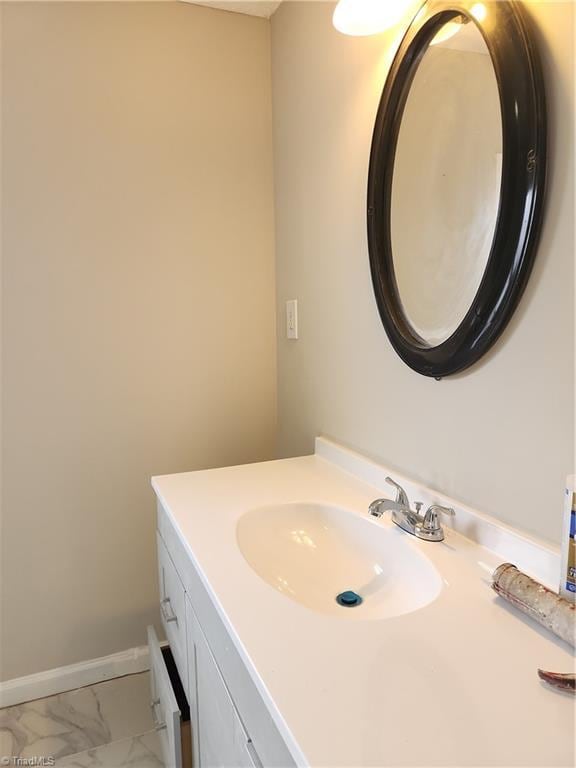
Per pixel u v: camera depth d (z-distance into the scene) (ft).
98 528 5.70
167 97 5.47
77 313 5.32
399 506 3.34
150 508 5.88
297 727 1.81
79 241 5.25
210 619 3.01
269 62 5.89
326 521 3.90
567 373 2.50
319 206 4.93
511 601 2.51
